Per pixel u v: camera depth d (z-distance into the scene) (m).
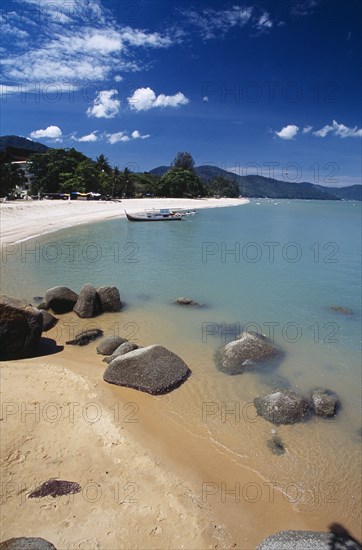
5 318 10.76
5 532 5.35
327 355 12.39
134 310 16.36
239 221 62.66
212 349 12.52
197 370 10.86
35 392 8.95
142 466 6.83
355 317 16.19
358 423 8.78
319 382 10.65
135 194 120.31
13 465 6.57
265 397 9.30
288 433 8.29
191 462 7.15
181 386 9.85
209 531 5.66
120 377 9.59
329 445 7.98
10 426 7.60
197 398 9.41
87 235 40.50
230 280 22.00
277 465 7.32
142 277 22.20
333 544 5.47
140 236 41.28
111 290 16.25
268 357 11.67
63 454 6.93
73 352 11.91
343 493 6.76
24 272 22.56
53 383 9.41
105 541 5.33
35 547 4.96
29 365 10.49
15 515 5.61
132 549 5.26
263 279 22.41
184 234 43.66
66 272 22.92
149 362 9.89
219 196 167.62
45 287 19.61
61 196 88.62
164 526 5.65
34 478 6.32
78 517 5.66
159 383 9.55
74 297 15.98
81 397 8.84
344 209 114.12
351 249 34.03
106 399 8.84
